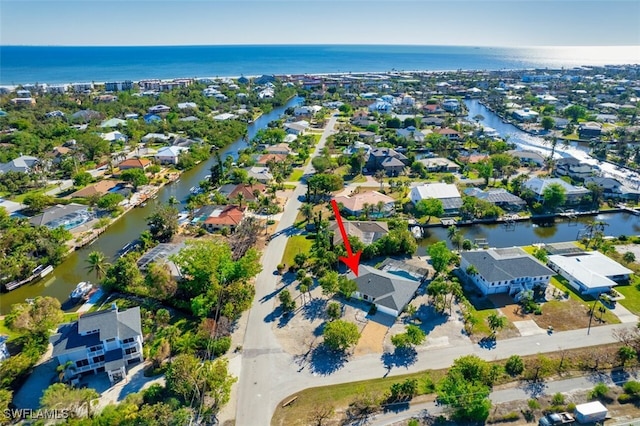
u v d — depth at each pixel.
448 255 79.31
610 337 64.50
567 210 115.00
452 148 166.38
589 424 48.91
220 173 132.12
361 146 169.25
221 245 80.25
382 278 74.12
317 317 68.75
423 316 68.94
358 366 58.25
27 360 56.44
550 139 189.12
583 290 76.69
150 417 46.41
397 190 127.25
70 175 139.75
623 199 120.88
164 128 198.75
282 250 91.38
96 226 103.06
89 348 55.12
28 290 79.00
